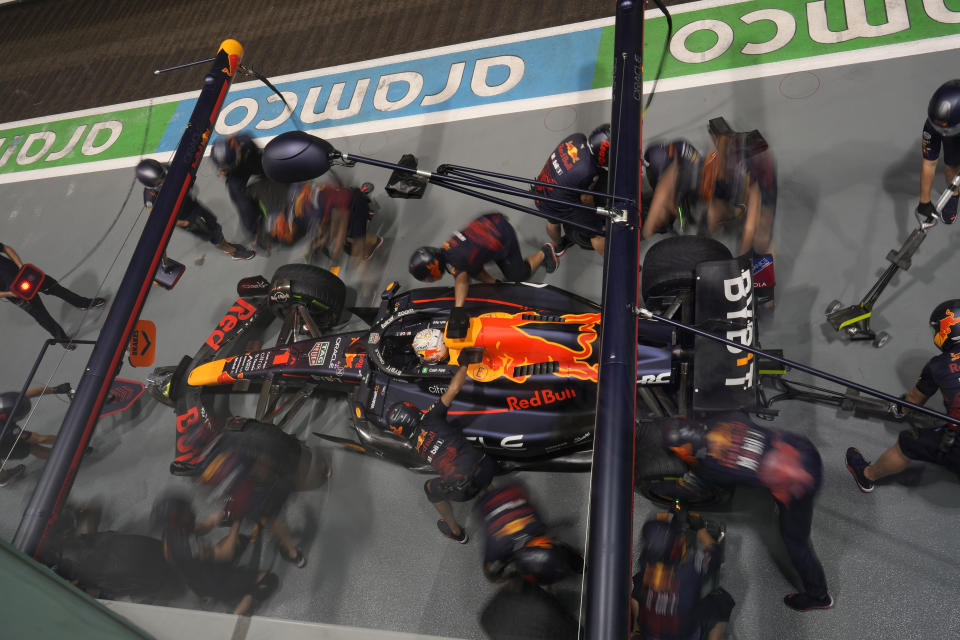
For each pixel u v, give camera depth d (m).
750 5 7.13
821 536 4.25
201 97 4.49
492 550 3.83
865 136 5.89
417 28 8.72
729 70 6.73
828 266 5.34
